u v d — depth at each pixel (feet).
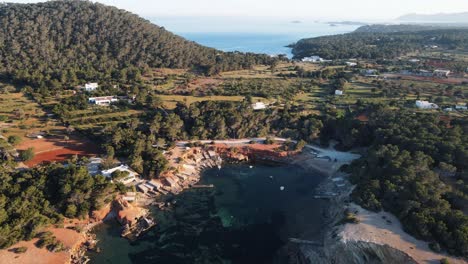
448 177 341.00
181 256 292.40
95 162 415.23
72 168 343.46
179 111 542.98
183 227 331.57
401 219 292.20
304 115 560.20
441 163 339.57
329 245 286.46
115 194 345.92
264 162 476.13
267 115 542.98
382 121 485.56
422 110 555.69
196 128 508.94
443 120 492.13
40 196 317.22
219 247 305.12
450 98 616.80
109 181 353.10
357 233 281.95
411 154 372.79
